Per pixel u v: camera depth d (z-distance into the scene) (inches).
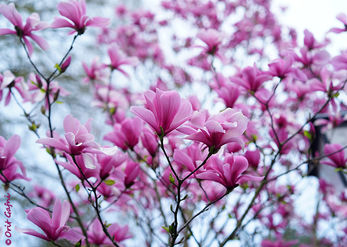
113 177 40.1
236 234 45.1
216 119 33.3
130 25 109.3
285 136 50.2
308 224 76.5
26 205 67.9
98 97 63.1
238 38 93.6
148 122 33.0
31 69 100.0
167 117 32.8
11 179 40.5
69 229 36.1
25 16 106.7
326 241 77.7
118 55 56.7
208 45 53.4
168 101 32.5
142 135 44.6
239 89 48.1
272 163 44.8
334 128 56.1
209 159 35.7
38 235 35.8
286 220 69.4
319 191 70.1
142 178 53.8
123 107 61.9
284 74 45.8
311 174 60.2
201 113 33.0
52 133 41.5
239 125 32.9
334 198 72.6
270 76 46.4
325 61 49.1
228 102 47.9
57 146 34.9
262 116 53.2
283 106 58.2
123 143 44.9
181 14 103.2
